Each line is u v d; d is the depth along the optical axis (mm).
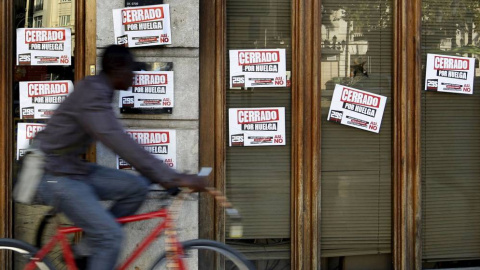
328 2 5402
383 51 5469
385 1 5473
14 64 5105
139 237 4844
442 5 5535
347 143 5422
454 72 5543
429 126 5520
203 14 5160
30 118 5121
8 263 4859
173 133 4914
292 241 5309
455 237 5574
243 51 5293
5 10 5035
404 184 5391
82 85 3500
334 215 5426
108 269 3436
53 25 5125
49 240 3965
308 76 5305
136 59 4902
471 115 5582
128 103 4891
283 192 5359
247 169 5320
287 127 5352
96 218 3453
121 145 3381
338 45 5414
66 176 3494
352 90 5418
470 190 5590
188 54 4930
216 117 5195
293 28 5297
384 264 5504
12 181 5090
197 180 3490
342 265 5445
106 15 4887
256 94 5316
